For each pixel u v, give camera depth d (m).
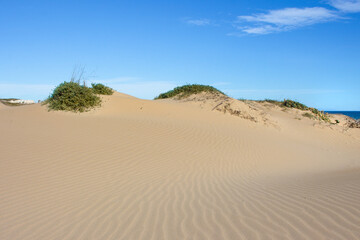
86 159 9.27
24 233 4.57
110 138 12.17
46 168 8.13
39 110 18.33
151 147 11.53
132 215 5.27
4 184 6.77
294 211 5.20
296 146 16.86
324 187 6.93
